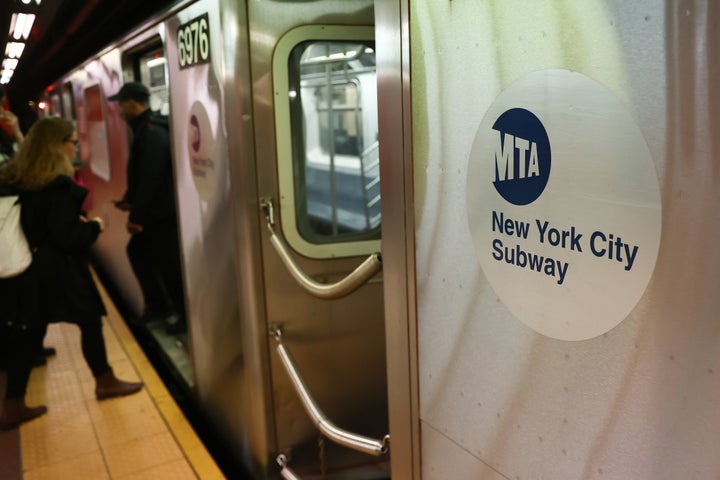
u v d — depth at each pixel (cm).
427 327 159
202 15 300
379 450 195
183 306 496
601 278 109
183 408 428
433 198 150
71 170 364
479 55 129
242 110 273
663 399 102
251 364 299
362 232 306
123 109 450
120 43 487
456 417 153
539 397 126
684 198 94
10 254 345
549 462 126
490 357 138
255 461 312
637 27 97
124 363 442
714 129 89
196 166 332
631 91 100
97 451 331
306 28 277
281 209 286
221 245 313
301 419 305
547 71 114
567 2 108
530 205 121
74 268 370
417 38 148
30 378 427
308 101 300
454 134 140
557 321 119
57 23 748
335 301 301
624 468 110
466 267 142
